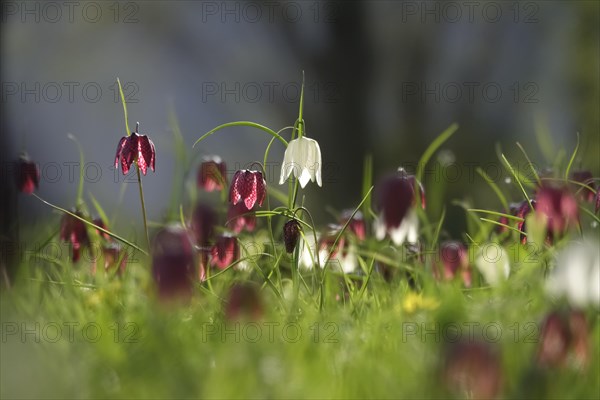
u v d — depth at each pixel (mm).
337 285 3848
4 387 3520
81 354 3574
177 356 3549
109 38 9789
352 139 9734
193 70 10070
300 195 8172
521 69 9852
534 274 3738
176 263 3486
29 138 9023
